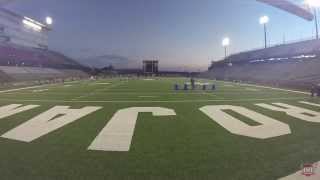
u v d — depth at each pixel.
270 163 6.02
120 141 7.67
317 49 46.22
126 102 16.50
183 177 5.29
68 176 5.32
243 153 6.68
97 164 5.93
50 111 12.77
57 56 82.75
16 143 7.47
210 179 5.20
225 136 8.23
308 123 10.09
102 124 9.83
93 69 96.94
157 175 5.38
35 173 5.46
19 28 66.81
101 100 17.62
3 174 5.42
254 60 66.88
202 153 6.66
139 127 9.36
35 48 74.12
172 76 99.56
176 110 13.09
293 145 7.34
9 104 15.43
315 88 20.55
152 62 100.12
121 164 5.93
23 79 46.69
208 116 11.41
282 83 35.28
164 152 6.73
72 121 10.35
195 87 31.28
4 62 54.78
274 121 10.39
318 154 6.62
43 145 7.29
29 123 9.98
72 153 6.64
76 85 35.78
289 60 53.84
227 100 17.70
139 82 46.34
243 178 5.24
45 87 31.33
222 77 69.25
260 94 22.48
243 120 10.59
